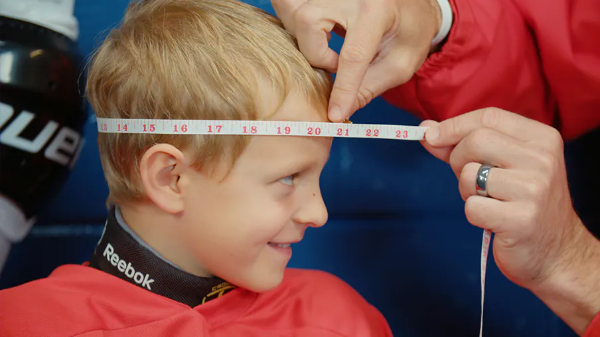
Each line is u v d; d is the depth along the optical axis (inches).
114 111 31.4
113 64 31.5
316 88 29.8
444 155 34.3
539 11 40.9
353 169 50.2
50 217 46.9
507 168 30.7
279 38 30.5
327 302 37.3
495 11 40.8
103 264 32.3
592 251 33.5
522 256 32.0
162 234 31.5
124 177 31.7
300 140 28.8
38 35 38.8
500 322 51.8
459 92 42.2
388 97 45.8
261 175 28.8
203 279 32.0
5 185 38.2
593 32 40.5
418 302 51.7
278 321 35.6
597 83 41.5
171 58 29.6
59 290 30.6
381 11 28.4
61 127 39.8
